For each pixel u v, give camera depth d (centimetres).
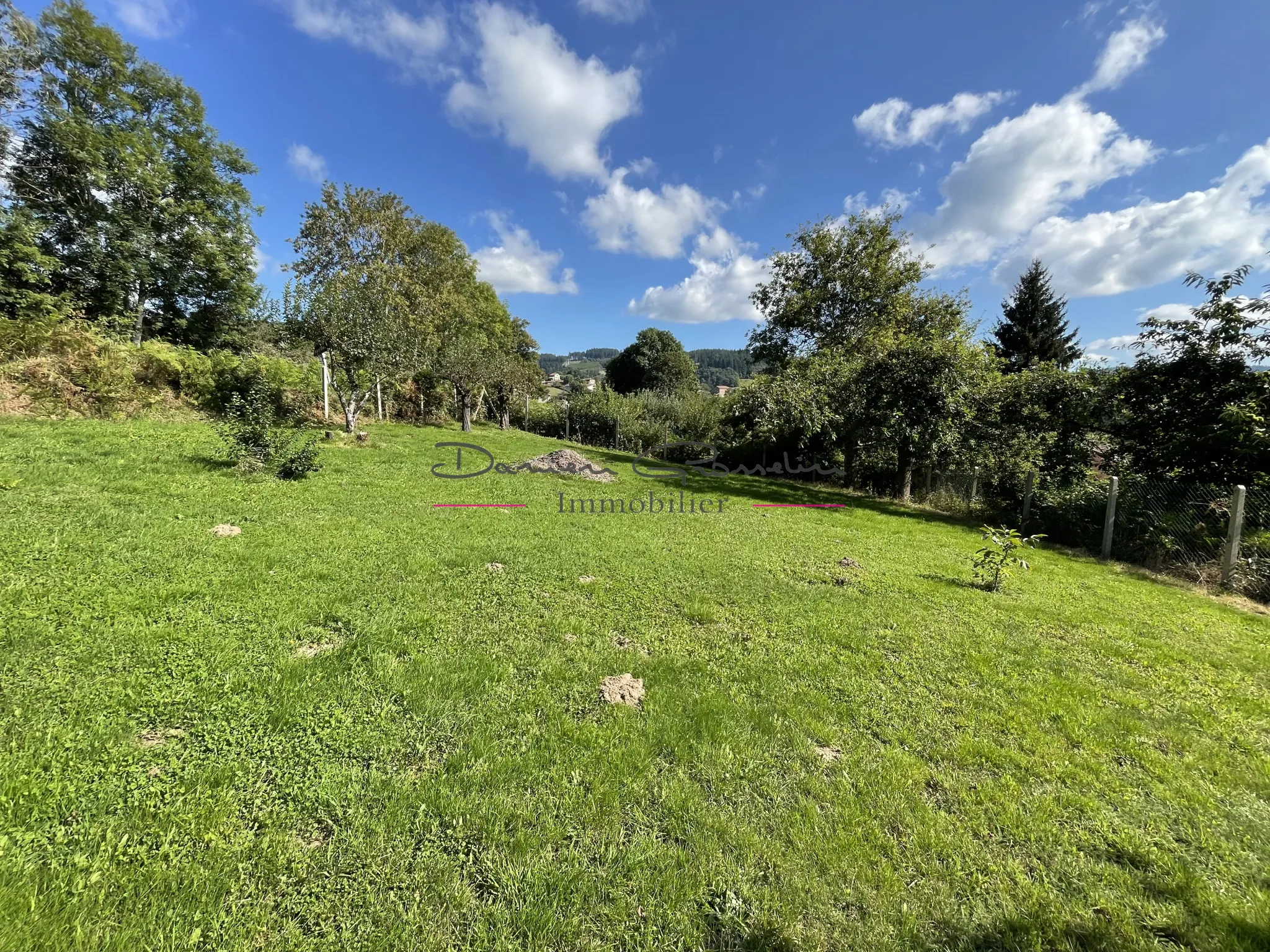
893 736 281
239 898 164
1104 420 1044
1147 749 281
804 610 464
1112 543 849
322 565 459
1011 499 1097
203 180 2008
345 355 1314
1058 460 1090
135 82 1848
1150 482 851
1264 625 520
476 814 205
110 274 1761
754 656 369
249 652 307
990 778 251
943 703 319
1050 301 2573
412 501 755
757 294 2148
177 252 1962
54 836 176
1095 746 281
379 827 194
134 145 1777
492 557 543
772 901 179
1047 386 1137
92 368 1079
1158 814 232
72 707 240
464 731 257
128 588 364
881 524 962
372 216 2092
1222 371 865
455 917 165
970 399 1207
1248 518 712
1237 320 837
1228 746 291
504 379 2416
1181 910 184
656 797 223
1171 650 425
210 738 233
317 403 1627
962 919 176
